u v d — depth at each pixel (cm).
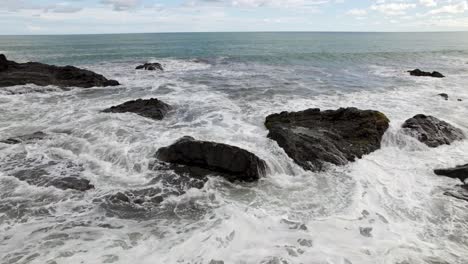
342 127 1279
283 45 7200
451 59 4400
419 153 1160
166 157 1029
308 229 730
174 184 924
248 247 664
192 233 712
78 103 1789
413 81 2631
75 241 677
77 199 838
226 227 733
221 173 966
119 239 689
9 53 4981
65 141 1172
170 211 802
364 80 2661
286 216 782
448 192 891
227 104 1788
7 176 930
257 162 961
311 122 1343
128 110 1552
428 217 781
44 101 1819
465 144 1234
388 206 830
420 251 657
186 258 628
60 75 2394
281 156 1053
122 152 1081
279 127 1216
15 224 729
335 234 713
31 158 1048
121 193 871
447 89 2295
